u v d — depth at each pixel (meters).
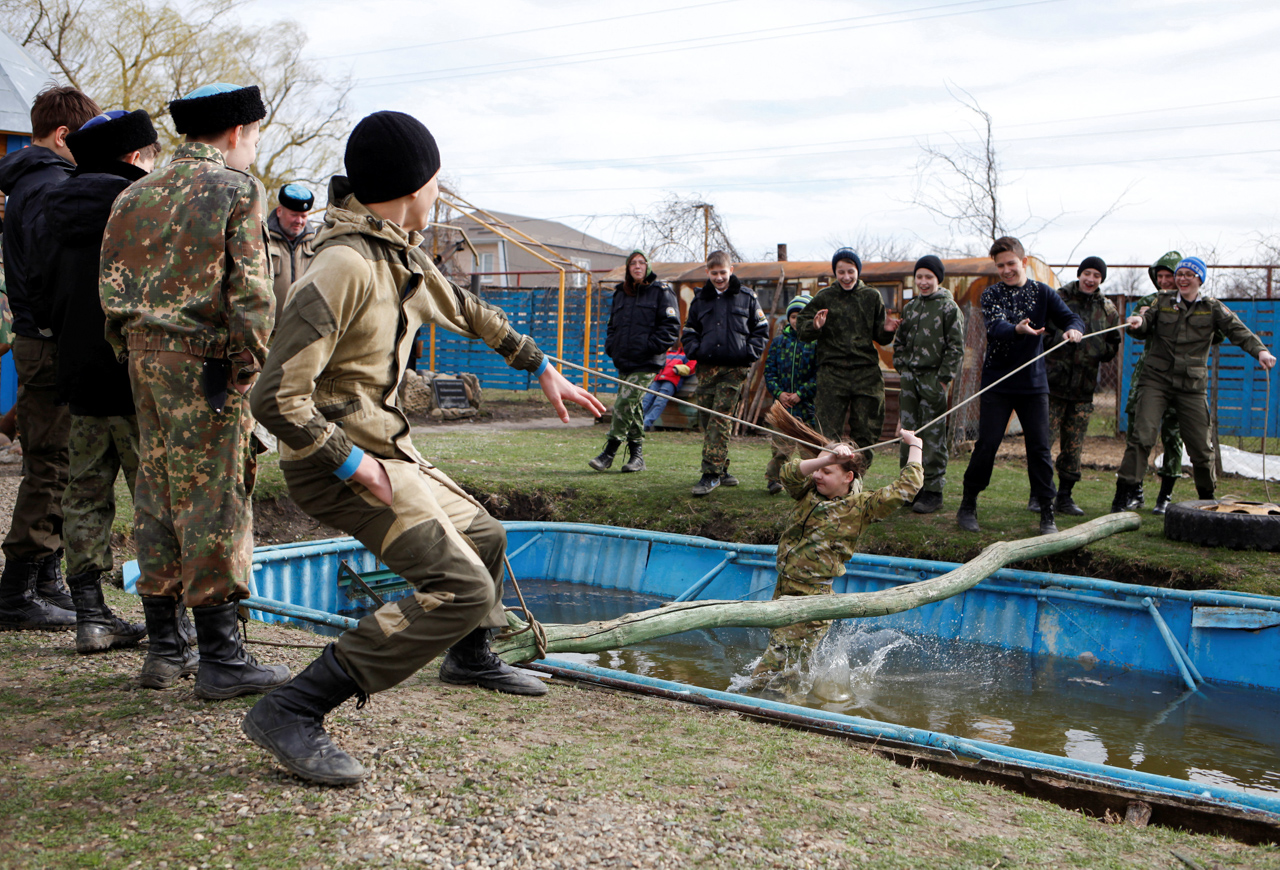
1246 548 5.91
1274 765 3.97
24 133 9.71
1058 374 7.14
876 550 6.59
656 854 2.24
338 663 2.51
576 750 2.94
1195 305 6.79
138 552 3.20
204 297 2.93
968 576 5.47
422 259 2.82
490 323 3.14
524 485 8.39
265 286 2.95
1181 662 5.11
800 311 8.23
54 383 3.85
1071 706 4.71
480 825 2.34
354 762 2.54
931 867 2.30
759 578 6.54
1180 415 6.92
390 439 2.56
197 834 2.26
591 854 2.22
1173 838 2.67
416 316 2.72
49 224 3.34
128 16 25.17
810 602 4.85
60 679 3.35
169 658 3.30
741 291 7.83
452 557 2.51
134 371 3.00
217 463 3.07
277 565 6.37
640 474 9.02
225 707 3.09
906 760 3.24
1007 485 8.78
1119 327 6.89
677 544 7.05
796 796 2.68
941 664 5.44
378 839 2.25
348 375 2.51
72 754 2.70
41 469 3.93
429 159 2.58
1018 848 2.47
